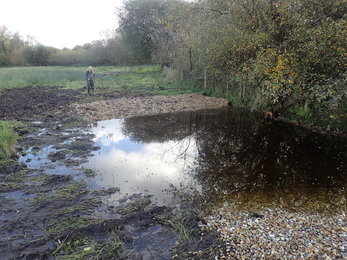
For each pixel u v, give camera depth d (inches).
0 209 172.6
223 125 406.0
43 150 282.2
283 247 135.0
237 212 172.6
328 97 355.3
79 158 265.3
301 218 163.8
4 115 427.2
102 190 201.0
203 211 174.4
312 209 175.9
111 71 1241.4
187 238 144.9
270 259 126.8
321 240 140.3
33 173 226.7
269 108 464.1
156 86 785.6
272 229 151.8
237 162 262.4
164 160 266.2
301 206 180.2
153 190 203.9
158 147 305.9
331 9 319.6
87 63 1652.3
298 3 328.8
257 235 146.3
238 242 140.7
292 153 286.5
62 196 189.8
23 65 1788.9
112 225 155.8
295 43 347.3
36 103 527.8
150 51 1088.2
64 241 141.9
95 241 143.3
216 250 135.1
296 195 196.7
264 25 391.9
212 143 322.7
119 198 191.0
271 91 351.3
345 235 144.4
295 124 402.3
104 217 166.1
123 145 309.6
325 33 294.7
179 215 167.8
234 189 206.5
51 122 400.2
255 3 378.3
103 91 691.4
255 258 128.0
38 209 173.0
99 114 457.7
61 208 175.3
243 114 474.0
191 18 556.7
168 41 835.4
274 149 300.5
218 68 570.3
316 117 388.5
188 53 707.4
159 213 171.2
